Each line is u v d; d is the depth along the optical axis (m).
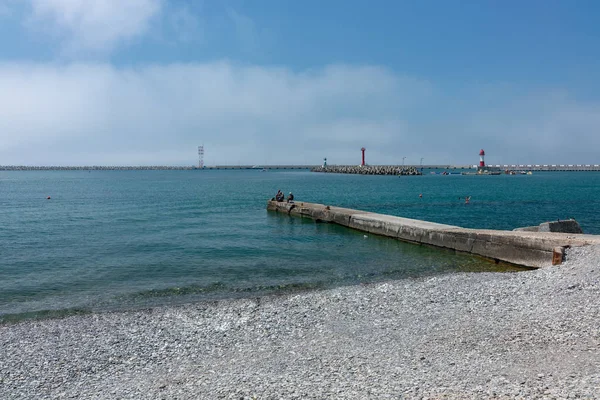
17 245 23.84
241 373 8.13
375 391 6.84
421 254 21.30
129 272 17.89
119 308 13.35
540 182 111.38
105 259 20.30
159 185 99.31
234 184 103.31
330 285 15.86
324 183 106.94
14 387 8.06
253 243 24.53
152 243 24.39
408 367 7.91
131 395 7.44
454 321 10.62
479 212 41.62
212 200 55.72
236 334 10.57
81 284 16.17
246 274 17.55
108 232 28.47
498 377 7.07
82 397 7.53
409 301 12.67
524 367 7.50
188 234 27.66
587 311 10.32
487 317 10.75
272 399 6.82
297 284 16.00
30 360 9.35
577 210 43.12
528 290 12.93
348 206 47.97
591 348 8.18
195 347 9.84
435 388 6.77
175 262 19.66
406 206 47.97
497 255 19.31
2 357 9.55
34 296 14.70
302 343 9.73
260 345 9.77
